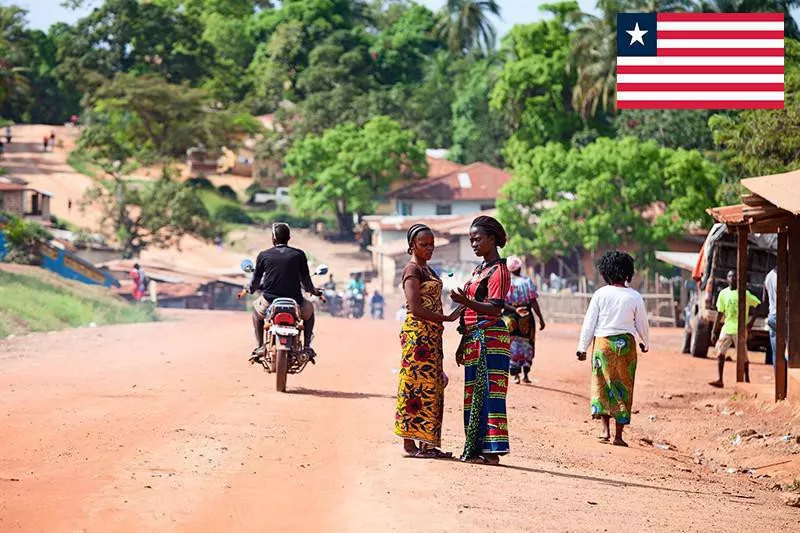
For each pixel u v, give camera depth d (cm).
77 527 1120
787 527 1496
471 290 1736
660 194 10350
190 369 2914
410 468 1608
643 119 14238
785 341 3036
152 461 1523
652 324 8475
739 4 13838
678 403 3238
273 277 2541
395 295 12838
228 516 1209
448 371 3284
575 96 15525
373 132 17212
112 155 19312
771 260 4678
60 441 1673
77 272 9312
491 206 17112
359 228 17775
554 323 8606
